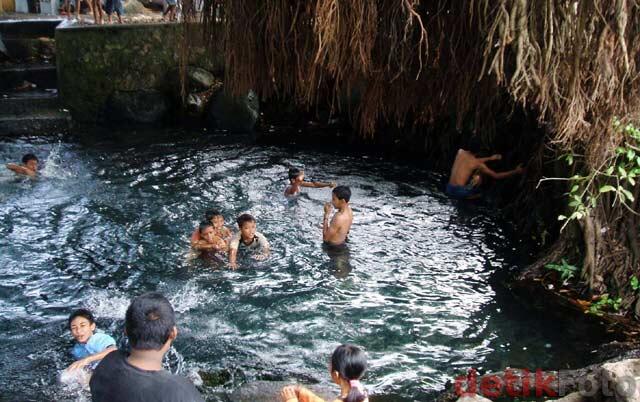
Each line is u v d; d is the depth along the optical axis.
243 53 5.34
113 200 9.60
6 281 7.14
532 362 5.83
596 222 6.81
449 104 5.82
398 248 8.27
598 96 5.03
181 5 5.46
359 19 4.69
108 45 13.55
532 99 5.31
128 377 2.73
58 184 10.21
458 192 10.08
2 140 12.62
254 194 10.03
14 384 5.39
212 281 7.27
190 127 14.04
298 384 5.40
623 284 6.73
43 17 16.25
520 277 7.45
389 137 13.03
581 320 6.54
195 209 9.34
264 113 14.51
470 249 8.28
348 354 3.87
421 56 5.25
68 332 6.20
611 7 4.50
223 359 5.84
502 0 4.33
